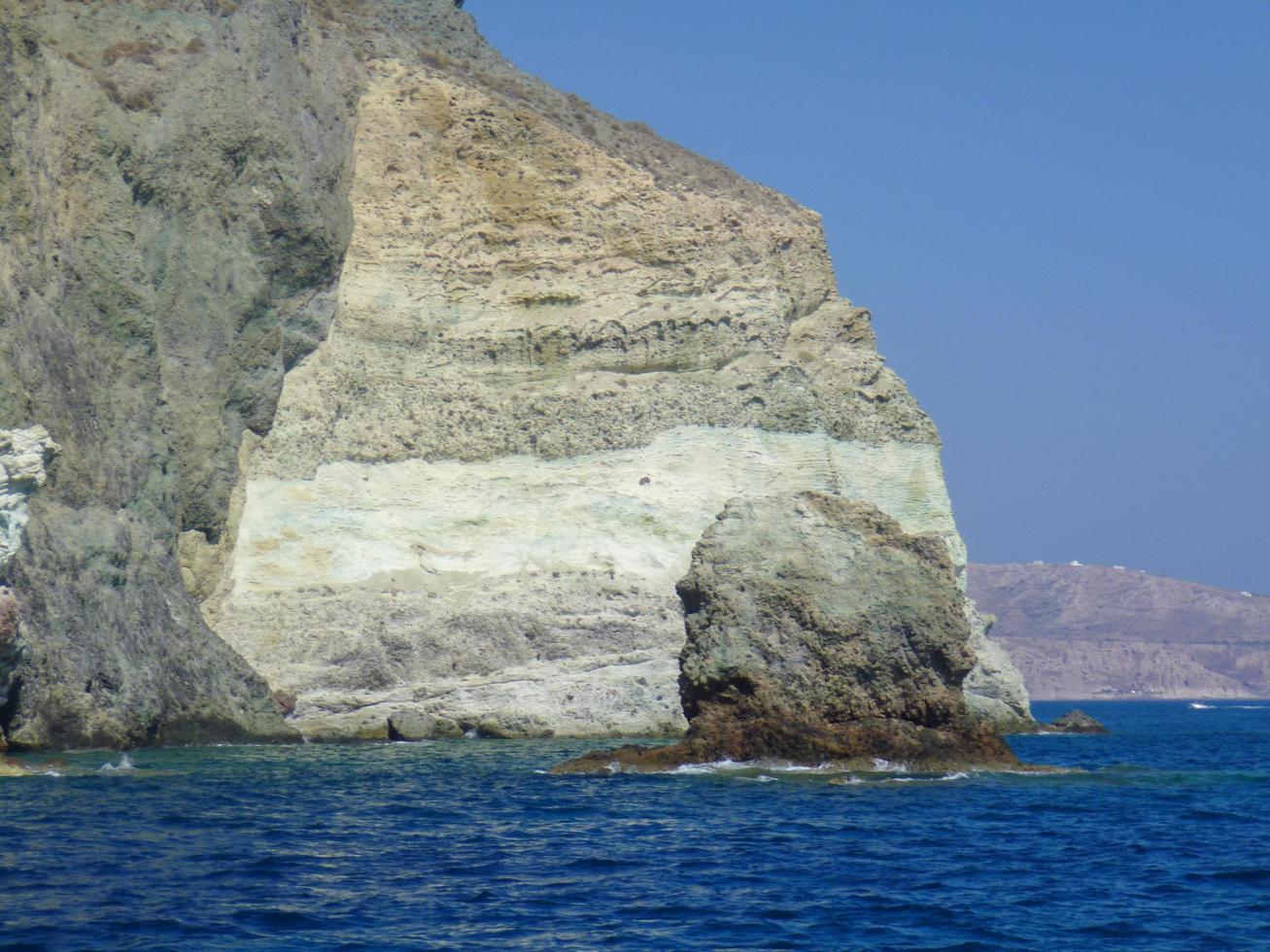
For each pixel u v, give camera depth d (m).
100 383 62.22
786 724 46.84
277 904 25.41
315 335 75.06
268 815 35.72
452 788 42.28
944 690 48.03
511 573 72.12
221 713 60.69
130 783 41.75
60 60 64.56
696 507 74.56
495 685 66.88
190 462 67.44
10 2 61.53
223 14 72.81
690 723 48.41
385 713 66.00
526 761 51.78
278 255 72.56
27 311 57.81
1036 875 30.11
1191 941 24.59
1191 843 34.72
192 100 69.25
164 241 67.62
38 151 61.38
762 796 40.59
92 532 57.66
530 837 33.12
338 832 33.34
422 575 71.94
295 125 74.06
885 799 40.41
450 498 74.00
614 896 27.03
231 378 70.19
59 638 54.00
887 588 47.94
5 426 54.47
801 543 48.19
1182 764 62.94
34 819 33.41
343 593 70.19
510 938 23.69
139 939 22.75
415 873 28.62
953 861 31.47
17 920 23.62
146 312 64.81
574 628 69.25
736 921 25.30
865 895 27.73
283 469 72.50
